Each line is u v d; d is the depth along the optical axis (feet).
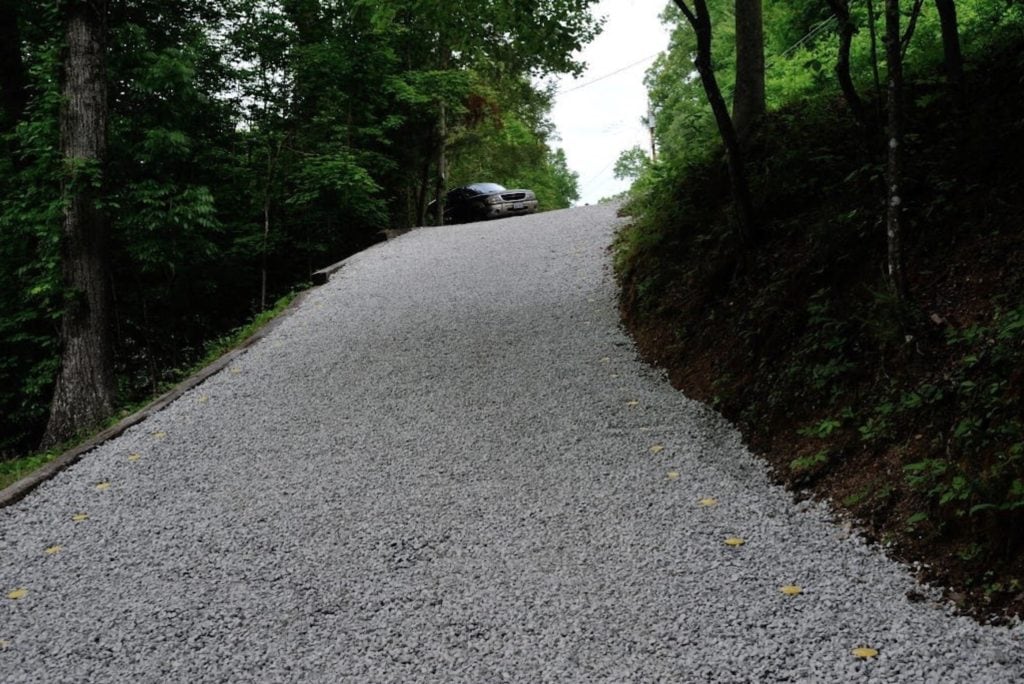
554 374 29.27
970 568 14.12
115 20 49.93
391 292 44.83
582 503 19.35
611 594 15.16
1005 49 27.76
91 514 21.18
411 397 28.19
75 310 39.01
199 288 57.67
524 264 48.37
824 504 17.94
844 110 31.94
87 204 39.14
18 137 43.60
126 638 14.87
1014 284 18.95
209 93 55.31
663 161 44.06
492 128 99.14
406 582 16.26
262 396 29.68
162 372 56.18
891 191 20.56
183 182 51.26
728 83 63.82
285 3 60.18
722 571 15.62
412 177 86.99
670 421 24.20
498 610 14.93
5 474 30.09
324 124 64.54
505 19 38.09
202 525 19.79
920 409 18.12
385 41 66.03
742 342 26.30
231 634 14.74
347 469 22.58
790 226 28.94
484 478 21.29
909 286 21.72
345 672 13.30
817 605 14.07
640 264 37.35
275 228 61.21
